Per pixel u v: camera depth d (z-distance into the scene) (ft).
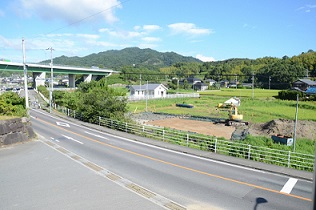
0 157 47.50
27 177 37.09
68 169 40.96
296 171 40.04
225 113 153.58
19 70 231.50
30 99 189.37
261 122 119.14
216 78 432.66
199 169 41.63
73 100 133.80
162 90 254.47
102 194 31.27
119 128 80.12
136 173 39.37
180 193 31.86
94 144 60.54
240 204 28.89
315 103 177.27
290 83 236.84
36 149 53.62
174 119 128.67
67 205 28.27
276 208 27.94
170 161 46.24
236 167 43.01
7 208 27.55
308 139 79.82
